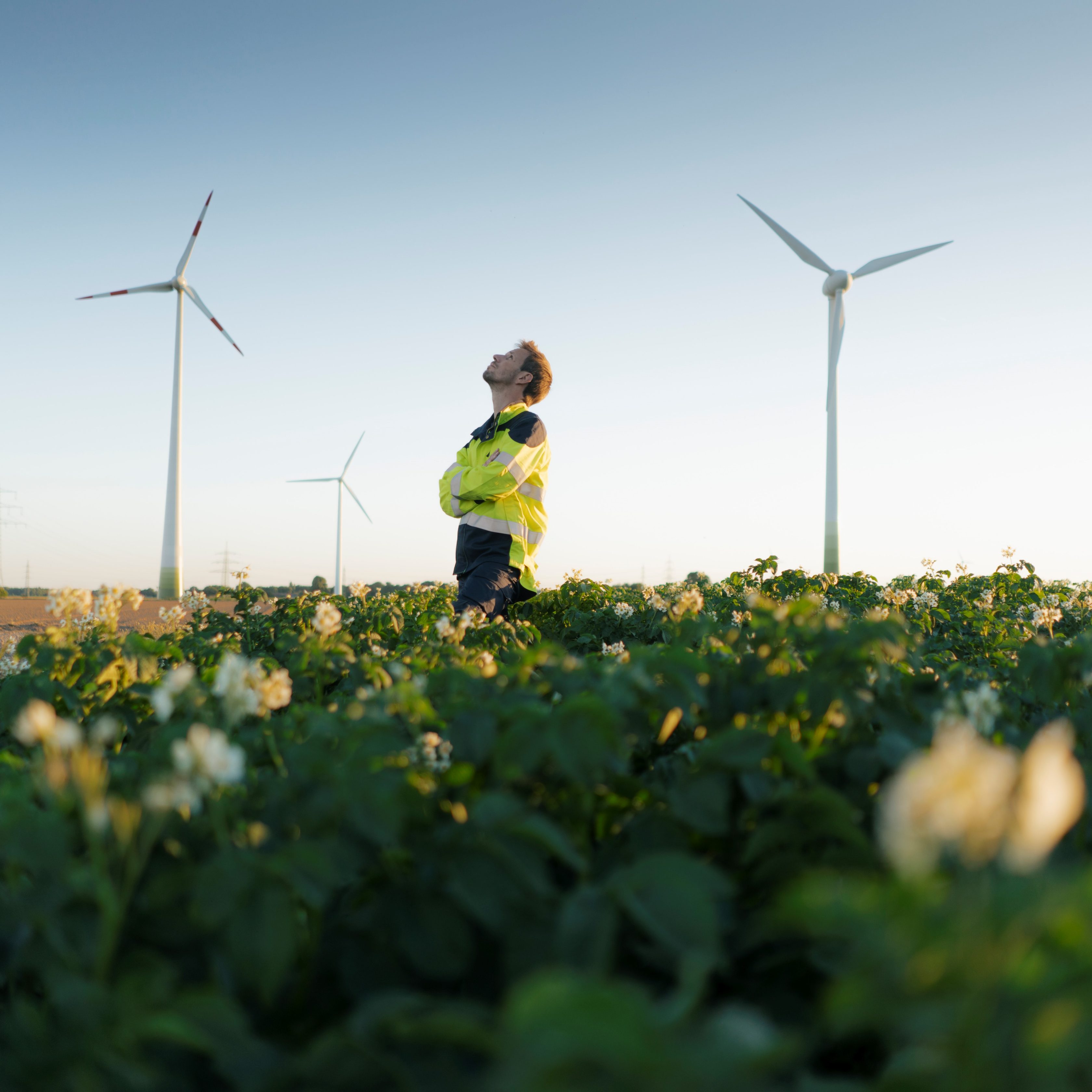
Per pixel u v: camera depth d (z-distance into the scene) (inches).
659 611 358.0
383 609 278.7
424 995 66.9
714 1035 38.6
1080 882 39.1
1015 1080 38.5
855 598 412.8
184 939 68.4
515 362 344.8
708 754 82.3
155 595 1234.0
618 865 79.1
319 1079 49.1
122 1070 50.7
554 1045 34.5
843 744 97.2
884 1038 56.2
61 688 130.4
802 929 64.8
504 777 78.8
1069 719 108.7
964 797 38.7
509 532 315.6
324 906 72.8
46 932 64.4
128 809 69.8
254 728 112.5
